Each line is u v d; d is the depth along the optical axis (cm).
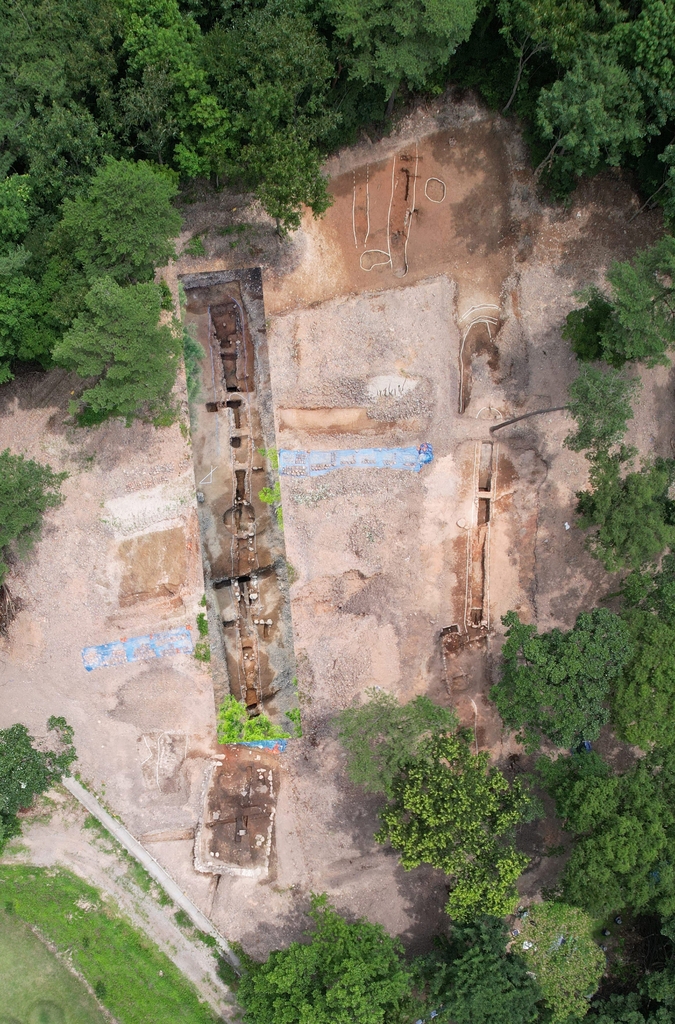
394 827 3725
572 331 4069
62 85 3600
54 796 4278
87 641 4247
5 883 4219
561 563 4281
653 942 4241
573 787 3709
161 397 4219
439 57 3691
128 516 4238
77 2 3656
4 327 3719
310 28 3653
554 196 4228
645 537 3756
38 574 4209
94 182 3569
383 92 4034
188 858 4266
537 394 4269
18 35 3597
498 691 3825
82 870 4253
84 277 3709
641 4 3553
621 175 4219
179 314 4284
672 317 3706
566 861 4094
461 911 3688
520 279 4266
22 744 4194
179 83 3622
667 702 3647
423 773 3622
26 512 3859
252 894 4266
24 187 3662
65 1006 4159
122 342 3588
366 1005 3441
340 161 4275
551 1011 3878
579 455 4234
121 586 4250
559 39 3581
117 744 4272
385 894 4291
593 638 3703
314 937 3781
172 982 4216
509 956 3878
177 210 4134
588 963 3925
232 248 4269
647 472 4031
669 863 3653
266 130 3653
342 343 4253
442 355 4281
